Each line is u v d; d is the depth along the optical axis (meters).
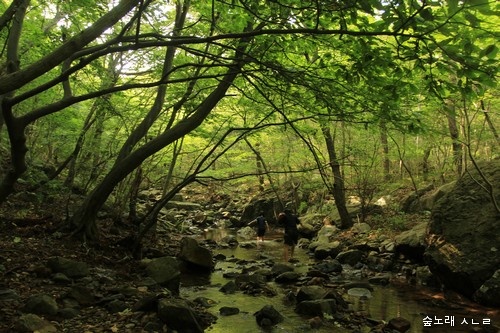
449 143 13.27
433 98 5.19
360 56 4.62
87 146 10.13
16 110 10.96
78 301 5.43
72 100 4.68
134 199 10.79
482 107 9.87
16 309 4.70
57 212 9.63
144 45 4.16
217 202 25.08
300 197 19.73
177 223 16.55
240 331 5.62
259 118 9.73
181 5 8.73
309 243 13.75
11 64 5.55
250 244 13.77
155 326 4.92
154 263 7.55
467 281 7.18
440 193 12.83
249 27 6.29
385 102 5.02
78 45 4.20
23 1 5.24
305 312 6.43
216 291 7.77
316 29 3.56
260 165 17.47
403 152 13.42
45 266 6.31
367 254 10.73
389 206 15.00
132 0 4.69
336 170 13.48
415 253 9.57
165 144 8.30
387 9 3.27
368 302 7.24
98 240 8.54
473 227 7.67
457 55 3.37
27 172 10.34
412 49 3.79
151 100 11.03
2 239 7.23
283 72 4.98
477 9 2.90
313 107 5.91
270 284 8.57
